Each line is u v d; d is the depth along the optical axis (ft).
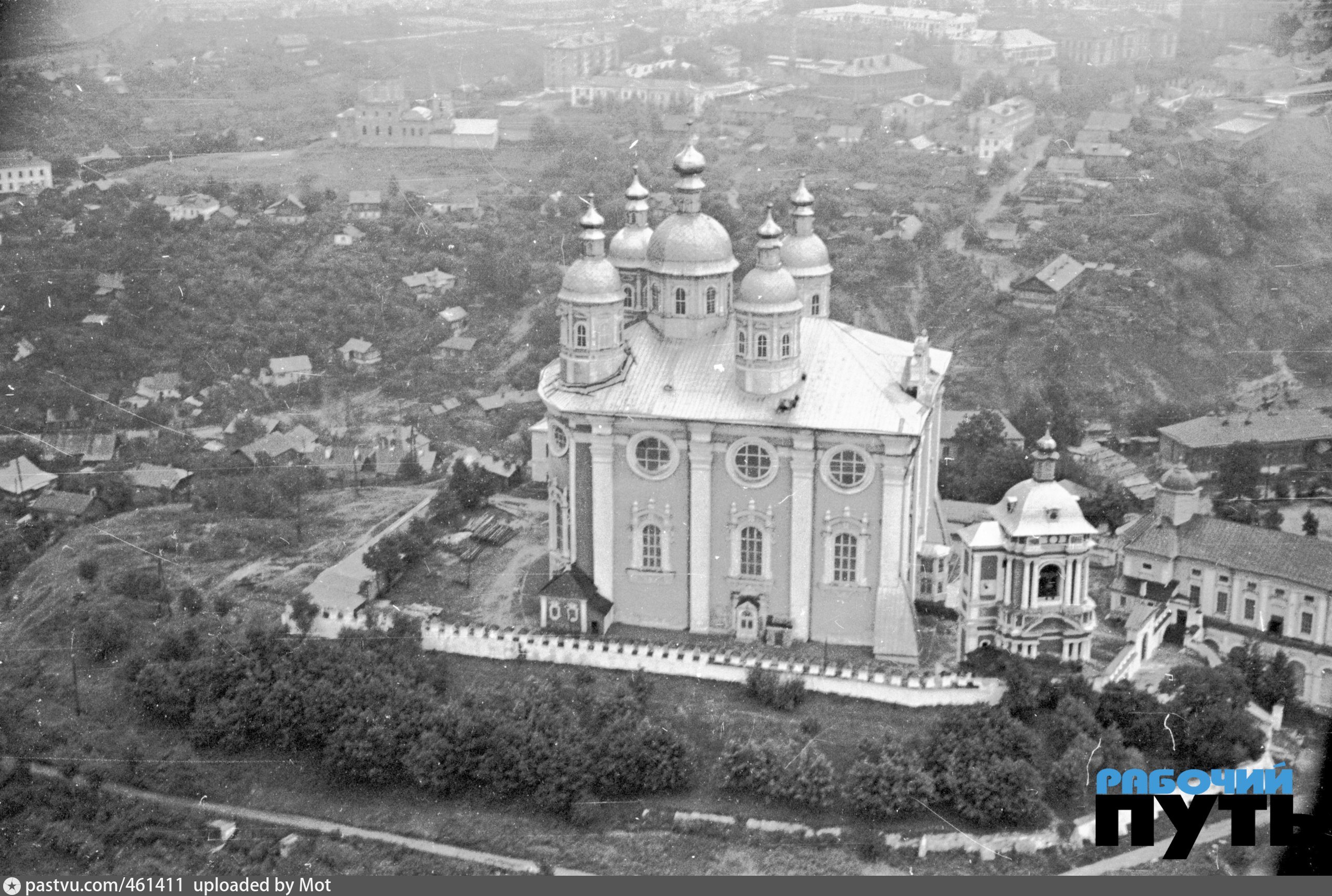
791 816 339.77
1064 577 359.25
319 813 359.66
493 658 391.04
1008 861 327.06
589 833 344.08
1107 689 350.84
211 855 349.20
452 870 337.93
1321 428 538.88
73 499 542.16
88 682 409.08
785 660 373.40
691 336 399.85
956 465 502.38
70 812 367.45
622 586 398.42
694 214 401.29
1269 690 371.35
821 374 385.70
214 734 376.48
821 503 378.94
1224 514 466.70
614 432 388.16
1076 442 549.95
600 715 361.92
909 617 376.68
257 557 480.64
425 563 442.09
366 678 377.09
